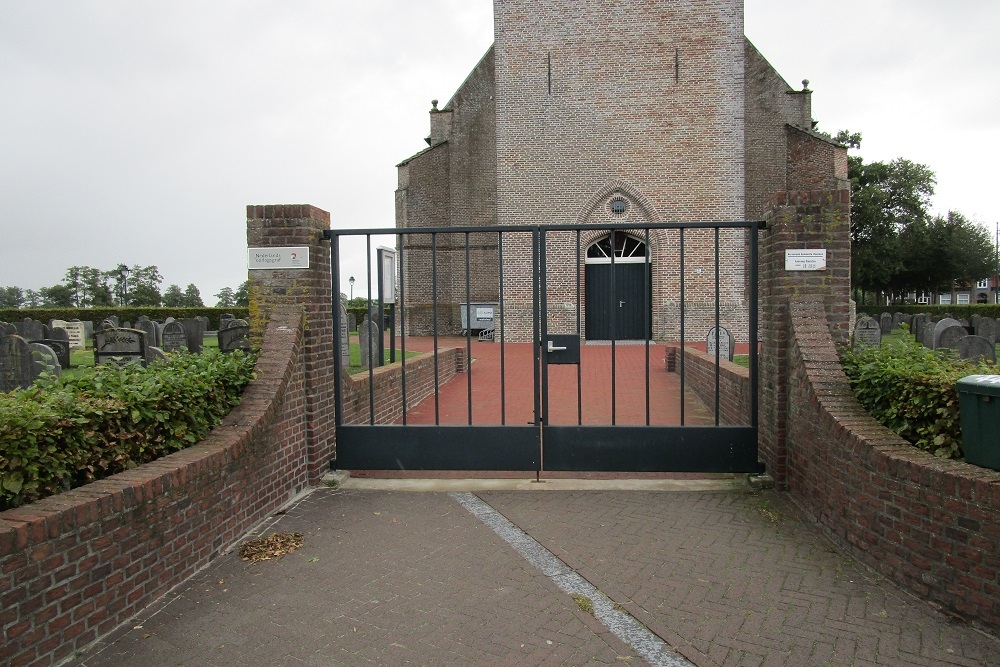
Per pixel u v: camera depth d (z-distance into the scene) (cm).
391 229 518
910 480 317
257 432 418
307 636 286
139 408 346
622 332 1911
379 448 532
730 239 1864
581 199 1920
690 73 1873
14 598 239
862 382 411
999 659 261
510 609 309
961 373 359
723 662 263
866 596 317
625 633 288
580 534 403
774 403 487
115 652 270
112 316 2498
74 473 309
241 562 363
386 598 321
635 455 514
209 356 463
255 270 502
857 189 3950
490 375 1202
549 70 1916
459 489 496
